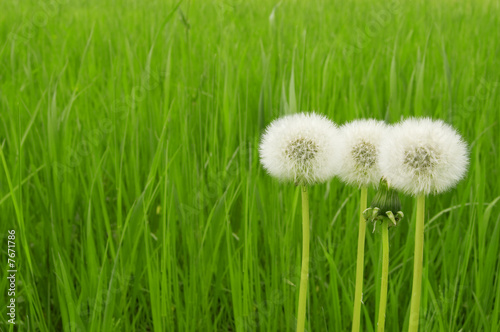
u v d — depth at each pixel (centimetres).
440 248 73
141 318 71
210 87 103
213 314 72
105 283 64
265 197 75
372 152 52
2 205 73
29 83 109
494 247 66
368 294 67
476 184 69
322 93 88
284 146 51
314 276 71
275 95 90
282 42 122
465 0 248
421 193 49
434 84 110
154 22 161
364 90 96
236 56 117
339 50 121
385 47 138
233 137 83
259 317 65
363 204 53
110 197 88
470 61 118
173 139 81
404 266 66
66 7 235
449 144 48
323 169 51
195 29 157
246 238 62
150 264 63
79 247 78
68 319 63
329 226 72
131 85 112
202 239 66
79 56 140
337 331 62
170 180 69
